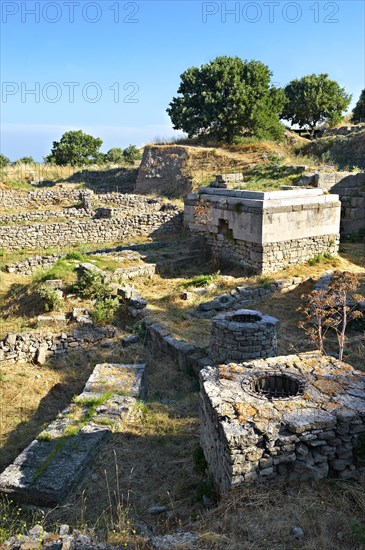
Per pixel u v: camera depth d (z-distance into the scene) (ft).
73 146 154.51
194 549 13.51
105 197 80.12
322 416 15.80
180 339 33.01
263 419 15.69
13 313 42.16
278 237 47.16
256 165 80.02
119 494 18.19
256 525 14.21
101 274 44.14
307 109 126.41
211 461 17.69
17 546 14.03
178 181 87.51
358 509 14.83
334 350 30.68
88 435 21.33
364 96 127.65
